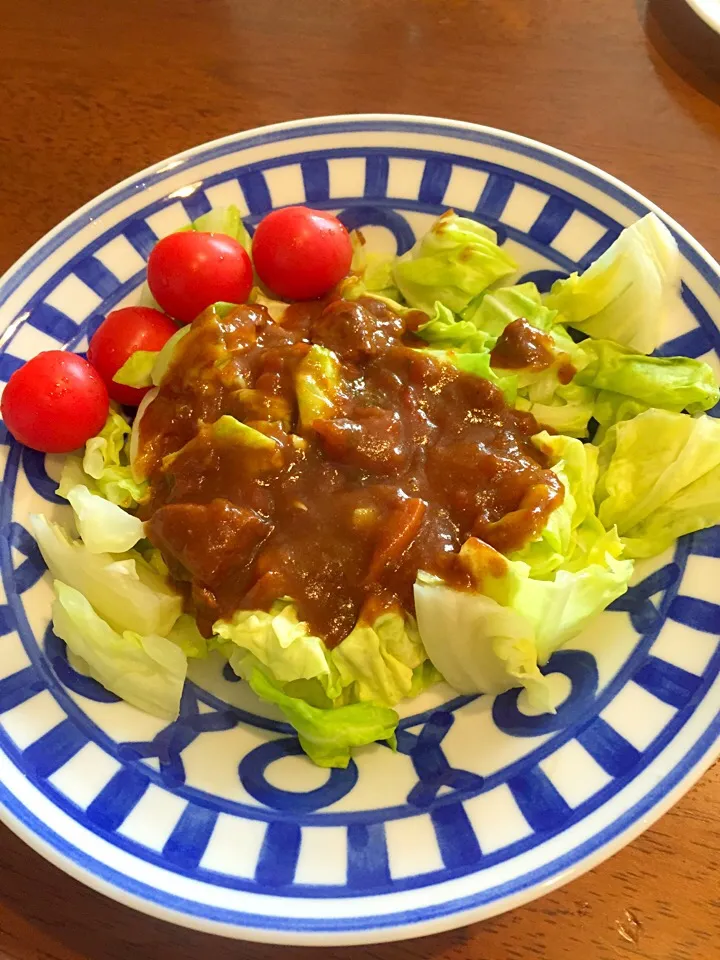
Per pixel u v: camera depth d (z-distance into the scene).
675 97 0.31
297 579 0.22
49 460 0.25
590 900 0.19
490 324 0.27
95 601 0.22
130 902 0.18
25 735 0.20
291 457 0.23
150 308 0.27
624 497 0.23
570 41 0.33
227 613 0.22
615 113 0.31
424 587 0.21
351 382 0.24
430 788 0.20
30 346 0.26
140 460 0.25
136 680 0.22
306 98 0.33
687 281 0.24
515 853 0.18
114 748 0.21
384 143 0.28
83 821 0.19
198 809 0.20
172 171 0.28
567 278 0.26
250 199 0.28
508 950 0.19
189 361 0.25
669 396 0.23
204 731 0.22
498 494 0.22
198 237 0.26
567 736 0.20
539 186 0.27
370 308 0.26
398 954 0.19
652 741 0.19
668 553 0.22
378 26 0.34
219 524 0.22
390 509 0.22
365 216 0.28
